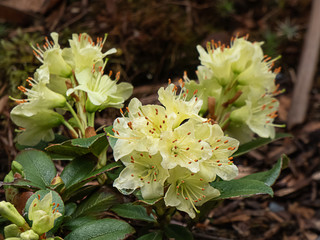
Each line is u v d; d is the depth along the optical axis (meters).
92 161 0.33
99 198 0.34
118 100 0.34
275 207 0.50
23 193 0.30
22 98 0.46
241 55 0.36
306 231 0.47
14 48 0.48
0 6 0.53
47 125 0.34
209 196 0.30
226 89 0.37
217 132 0.29
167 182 0.29
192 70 0.54
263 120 0.37
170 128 0.28
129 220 0.36
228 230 0.47
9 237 0.27
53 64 0.33
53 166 0.33
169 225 0.34
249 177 0.34
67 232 0.32
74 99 0.34
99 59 0.34
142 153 0.29
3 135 0.45
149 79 0.53
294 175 0.52
